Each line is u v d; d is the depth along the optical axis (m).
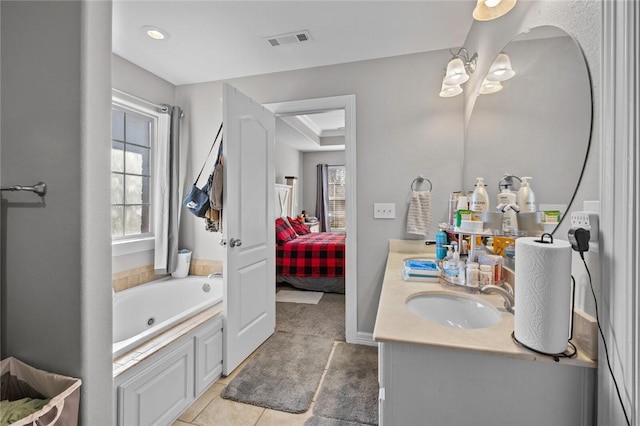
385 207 2.41
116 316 2.22
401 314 1.08
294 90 2.60
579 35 0.90
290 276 4.00
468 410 0.87
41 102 1.14
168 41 2.16
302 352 2.32
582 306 0.87
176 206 2.76
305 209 7.16
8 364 1.17
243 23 1.94
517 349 0.83
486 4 1.24
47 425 0.97
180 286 2.67
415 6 1.78
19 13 1.17
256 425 1.58
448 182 2.28
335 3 1.75
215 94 2.80
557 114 1.03
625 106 0.69
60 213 1.13
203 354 1.83
